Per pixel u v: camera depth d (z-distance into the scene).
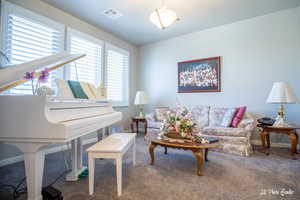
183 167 2.06
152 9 2.89
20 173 1.90
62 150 2.80
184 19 3.26
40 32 2.58
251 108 3.25
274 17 3.04
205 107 3.53
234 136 2.65
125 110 4.47
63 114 1.30
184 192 1.46
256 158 2.39
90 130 1.45
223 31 3.54
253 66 3.24
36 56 2.54
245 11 2.99
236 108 3.07
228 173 1.87
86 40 3.35
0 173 1.90
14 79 1.34
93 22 3.38
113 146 1.55
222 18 3.24
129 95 4.59
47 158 2.42
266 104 3.11
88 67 3.41
